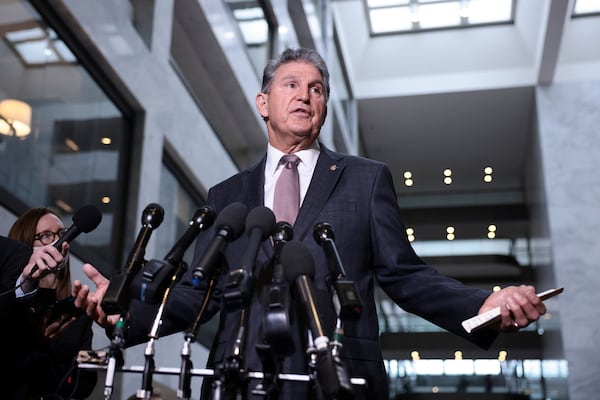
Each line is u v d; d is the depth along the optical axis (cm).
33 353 250
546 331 1747
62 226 302
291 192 203
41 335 254
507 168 2122
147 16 745
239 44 1044
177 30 933
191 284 207
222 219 174
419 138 2056
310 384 169
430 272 195
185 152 819
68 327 259
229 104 1060
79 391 255
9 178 485
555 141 1731
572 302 1561
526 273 2078
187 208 857
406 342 1922
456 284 189
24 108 513
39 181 523
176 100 796
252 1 1148
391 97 1912
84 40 600
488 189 2141
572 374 1503
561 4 1498
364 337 183
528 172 2022
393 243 197
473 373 1920
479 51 1875
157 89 739
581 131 1733
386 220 200
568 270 1593
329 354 149
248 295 156
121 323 171
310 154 214
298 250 164
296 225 193
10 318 246
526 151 2033
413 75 1912
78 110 593
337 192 202
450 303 184
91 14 605
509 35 1864
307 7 1502
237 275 158
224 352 181
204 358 841
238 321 182
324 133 1537
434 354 1930
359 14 1888
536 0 1672
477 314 177
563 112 1759
